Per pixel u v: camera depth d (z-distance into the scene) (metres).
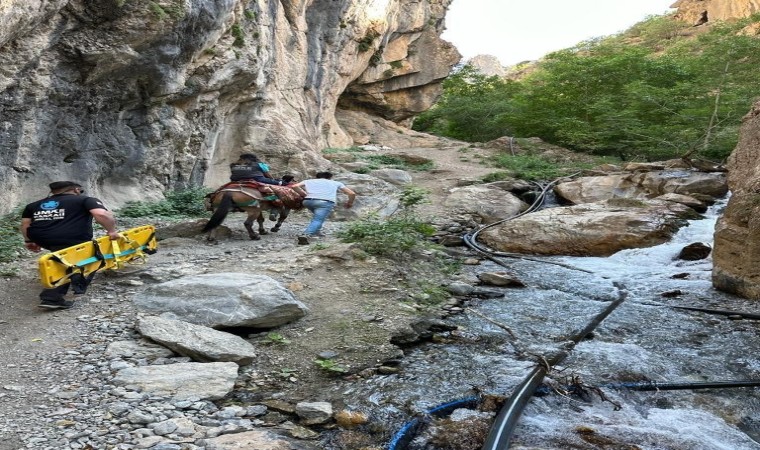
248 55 14.00
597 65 28.06
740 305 7.41
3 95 8.77
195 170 14.18
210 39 12.23
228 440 3.77
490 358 5.52
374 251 8.45
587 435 4.04
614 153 25.78
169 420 4.00
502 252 11.18
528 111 31.02
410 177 17.34
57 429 3.85
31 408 4.14
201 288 6.14
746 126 9.07
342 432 4.11
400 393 4.73
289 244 9.66
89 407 4.20
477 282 8.46
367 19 24.02
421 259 8.88
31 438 3.72
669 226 11.39
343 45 23.00
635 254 10.62
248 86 14.93
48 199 6.50
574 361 5.44
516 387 4.58
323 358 5.32
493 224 12.81
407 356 5.57
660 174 14.77
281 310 5.94
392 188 14.95
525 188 16.69
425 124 37.91
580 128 26.11
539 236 11.46
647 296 8.10
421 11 29.27
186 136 13.14
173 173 13.36
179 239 9.58
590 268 9.98
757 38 23.42
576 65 28.67
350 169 17.72
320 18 21.09
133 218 11.08
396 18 27.44
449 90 38.56
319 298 6.74
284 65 17.75
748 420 4.48
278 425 4.16
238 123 15.66
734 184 8.89
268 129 16.05
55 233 6.33
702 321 6.83
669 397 4.79
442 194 15.91
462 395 4.71
